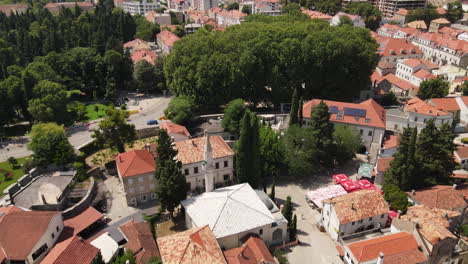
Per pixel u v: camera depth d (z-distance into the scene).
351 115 103.50
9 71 137.00
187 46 127.69
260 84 127.06
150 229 69.56
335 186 84.38
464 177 90.12
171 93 159.00
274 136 91.00
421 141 84.75
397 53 175.12
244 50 122.62
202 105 124.94
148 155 84.62
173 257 55.84
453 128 116.38
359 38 132.62
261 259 58.88
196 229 61.53
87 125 125.31
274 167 90.25
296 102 95.44
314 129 92.69
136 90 163.88
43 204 76.38
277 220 69.06
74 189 82.75
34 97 122.25
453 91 152.12
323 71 128.38
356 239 68.69
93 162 95.38
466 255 63.47
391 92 141.12
